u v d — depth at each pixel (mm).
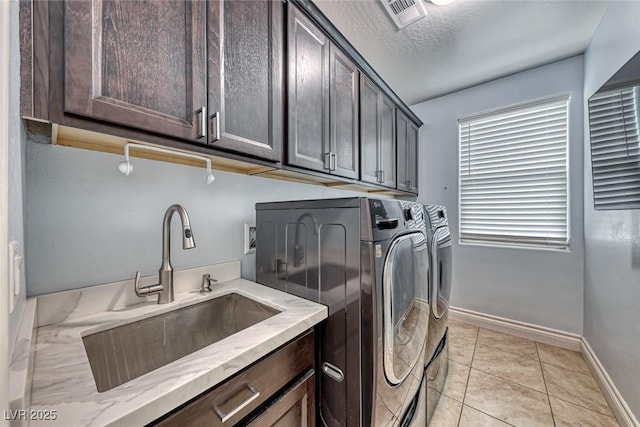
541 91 2266
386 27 1713
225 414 625
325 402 981
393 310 955
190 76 818
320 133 1405
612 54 1562
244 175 1453
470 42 1896
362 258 898
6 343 338
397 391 1015
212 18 876
